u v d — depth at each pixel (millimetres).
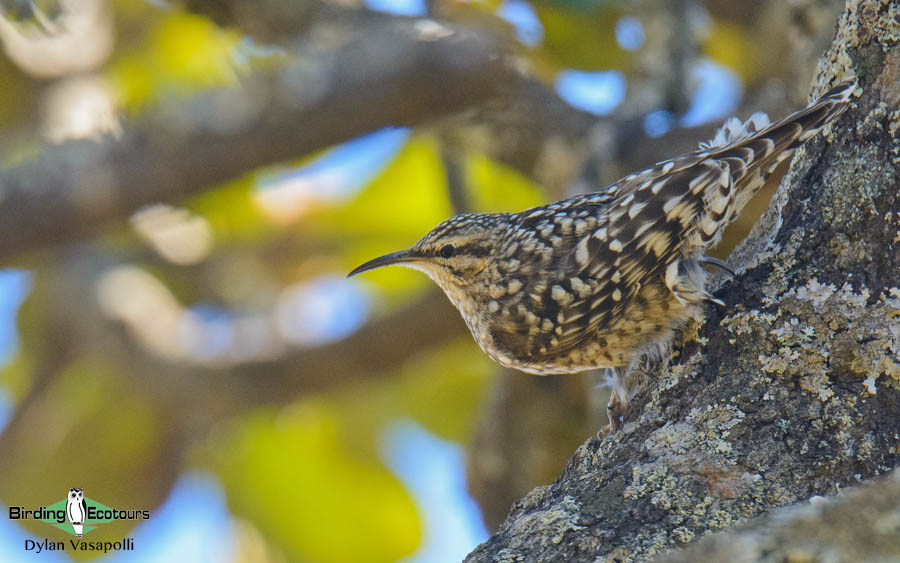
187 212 14242
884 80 5980
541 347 8047
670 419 6012
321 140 9539
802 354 5719
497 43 10211
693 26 11156
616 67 11703
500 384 11164
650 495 5504
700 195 6961
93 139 9188
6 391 15367
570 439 11086
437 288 12438
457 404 14305
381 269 14016
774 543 3941
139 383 13523
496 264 8258
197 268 14445
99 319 13523
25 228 9023
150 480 13961
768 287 6043
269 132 9367
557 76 12031
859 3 6098
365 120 9586
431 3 11188
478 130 10875
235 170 9398
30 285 14867
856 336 5645
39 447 14070
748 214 9695
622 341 7473
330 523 14242
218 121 9242
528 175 11117
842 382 5594
